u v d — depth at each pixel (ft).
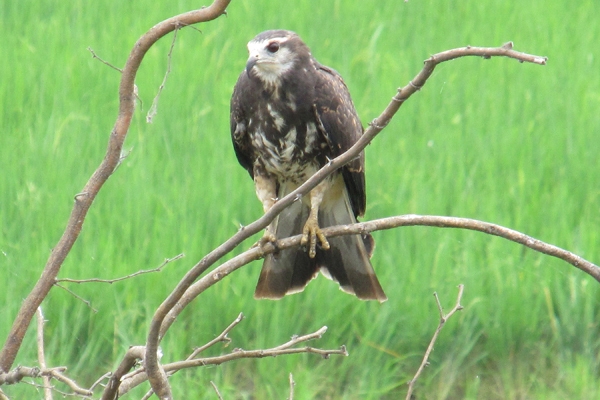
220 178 44.16
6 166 43.80
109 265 37.19
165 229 39.96
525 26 64.34
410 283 38.37
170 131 48.49
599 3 70.90
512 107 52.29
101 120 49.14
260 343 35.22
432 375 35.50
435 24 65.16
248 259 18.88
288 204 17.49
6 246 38.29
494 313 37.96
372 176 45.16
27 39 57.98
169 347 34.35
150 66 54.90
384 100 51.72
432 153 47.96
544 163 47.14
